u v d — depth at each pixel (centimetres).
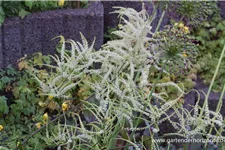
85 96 293
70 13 335
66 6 354
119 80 154
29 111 305
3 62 321
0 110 299
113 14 380
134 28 160
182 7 174
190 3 172
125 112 155
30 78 313
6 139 259
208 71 384
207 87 366
